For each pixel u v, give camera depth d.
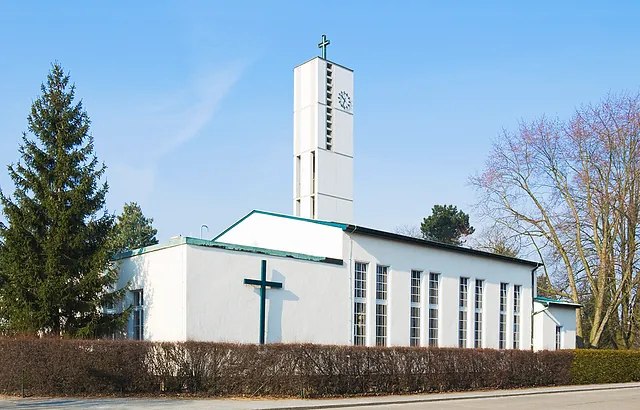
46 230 21.98
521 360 27.47
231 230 30.27
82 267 21.86
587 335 50.97
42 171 22.34
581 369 30.70
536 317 36.44
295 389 18.91
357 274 25.98
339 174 31.80
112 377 17.72
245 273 21.70
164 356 18.25
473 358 25.09
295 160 32.28
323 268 24.33
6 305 21.22
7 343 17.42
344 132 32.41
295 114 32.59
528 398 23.17
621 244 42.53
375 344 26.17
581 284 44.66
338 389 19.98
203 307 20.42
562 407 20.02
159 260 21.48
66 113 22.89
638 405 21.08
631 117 40.22
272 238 28.12
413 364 22.61
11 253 21.11
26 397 17.02
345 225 25.08
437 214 71.69
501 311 34.19
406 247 28.22
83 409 15.05
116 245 23.42
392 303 27.16
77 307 21.59
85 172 22.78
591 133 40.84
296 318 23.09
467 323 31.39
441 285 29.92
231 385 18.48
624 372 32.91
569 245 42.81
